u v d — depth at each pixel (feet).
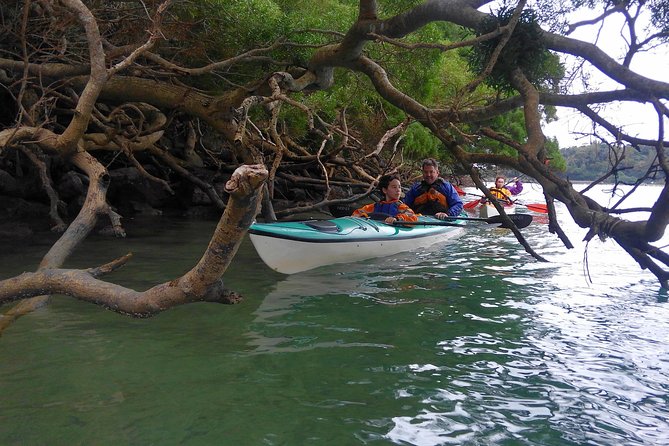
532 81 17.74
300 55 27.37
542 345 13.91
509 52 16.93
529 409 10.40
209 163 44.47
